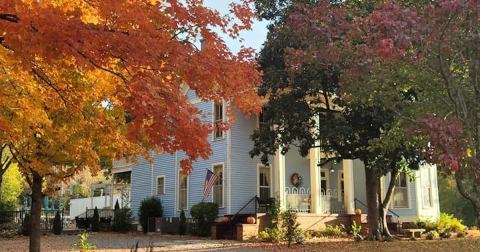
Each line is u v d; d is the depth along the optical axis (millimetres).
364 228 25469
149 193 30125
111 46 5492
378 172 19406
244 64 7242
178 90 6008
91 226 31078
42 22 5121
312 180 25812
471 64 8422
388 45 7145
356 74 9992
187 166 6656
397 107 11164
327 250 17594
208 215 24109
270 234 20984
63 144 9977
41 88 8000
